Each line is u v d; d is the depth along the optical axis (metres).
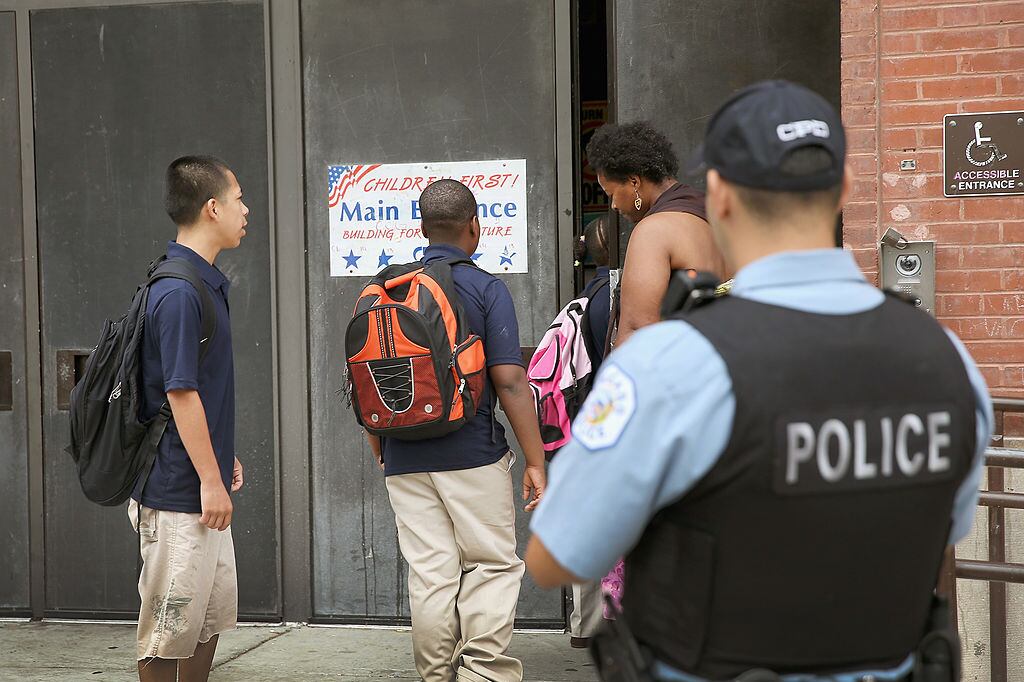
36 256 4.63
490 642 3.28
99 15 4.55
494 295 3.30
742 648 1.36
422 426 3.13
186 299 2.97
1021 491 3.54
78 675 4.02
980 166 3.55
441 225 3.40
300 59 4.46
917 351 1.38
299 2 4.45
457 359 3.14
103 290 4.60
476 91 4.39
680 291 1.54
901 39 3.60
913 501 1.36
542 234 4.38
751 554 1.33
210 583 3.12
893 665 1.42
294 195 4.49
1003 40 3.53
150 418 3.05
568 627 4.44
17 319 4.65
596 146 3.26
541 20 4.34
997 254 3.56
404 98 4.43
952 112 3.57
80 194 4.60
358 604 4.53
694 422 1.31
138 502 3.07
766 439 1.30
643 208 3.25
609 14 4.26
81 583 4.66
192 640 3.09
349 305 4.49
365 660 4.12
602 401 1.38
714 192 1.46
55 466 4.64
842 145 1.42
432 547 3.30
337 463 4.52
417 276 3.21
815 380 1.33
